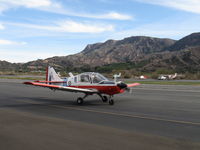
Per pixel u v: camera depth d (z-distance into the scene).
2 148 5.83
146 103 14.45
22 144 6.13
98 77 14.16
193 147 5.92
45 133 7.20
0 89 25.11
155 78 54.19
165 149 5.76
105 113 10.99
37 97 18.08
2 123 8.66
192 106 13.12
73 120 9.33
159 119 9.53
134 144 6.14
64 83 15.78
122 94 19.88
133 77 56.88
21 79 46.28
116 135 7.01
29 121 9.06
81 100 14.20
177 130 7.68
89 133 7.22
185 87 26.61
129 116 10.20
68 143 6.21
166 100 15.84
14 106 13.42
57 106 13.41
